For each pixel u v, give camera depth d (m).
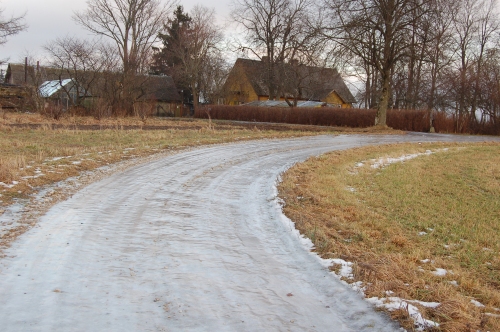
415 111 38.03
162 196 9.66
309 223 7.94
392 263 6.04
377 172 15.43
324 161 15.79
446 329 4.25
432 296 5.09
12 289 4.90
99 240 6.66
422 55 30.83
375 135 30.02
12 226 7.03
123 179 11.19
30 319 4.27
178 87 66.44
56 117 30.12
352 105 67.00
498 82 37.44
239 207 9.15
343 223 8.27
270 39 53.47
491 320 4.52
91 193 9.54
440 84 44.06
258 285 5.37
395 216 9.54
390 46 32.00
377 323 4.44
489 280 6.16
